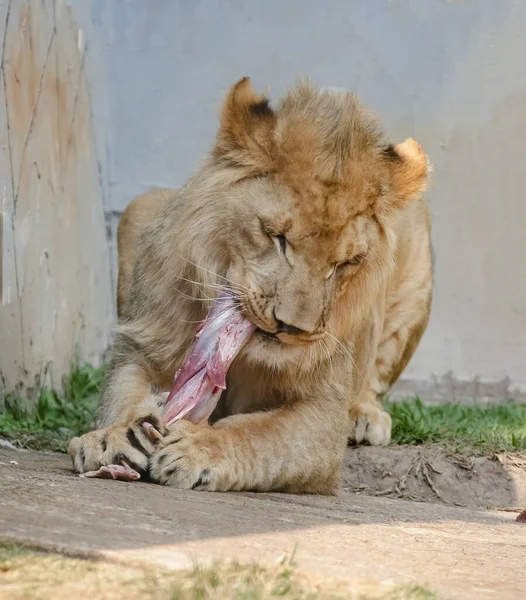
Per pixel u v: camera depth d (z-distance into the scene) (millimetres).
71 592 3990
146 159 18812
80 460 7398
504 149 19312
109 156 18562
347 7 19203
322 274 7762
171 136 18922
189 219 8195
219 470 7500
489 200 19344
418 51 19297
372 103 19250
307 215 7719
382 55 19250
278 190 7805
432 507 9109
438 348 19281
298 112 8148
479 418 14977
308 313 7609
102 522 5285
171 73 18984
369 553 5297
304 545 5316
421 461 11797
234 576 4305
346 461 11844
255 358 8000
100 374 14508
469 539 6332
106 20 18641
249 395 8844
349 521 6621
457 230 19344
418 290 13562
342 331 8453
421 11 19266
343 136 7977
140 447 7480
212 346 7719
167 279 8523
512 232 19328
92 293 16484
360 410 12602
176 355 8609
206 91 19031
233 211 7914
